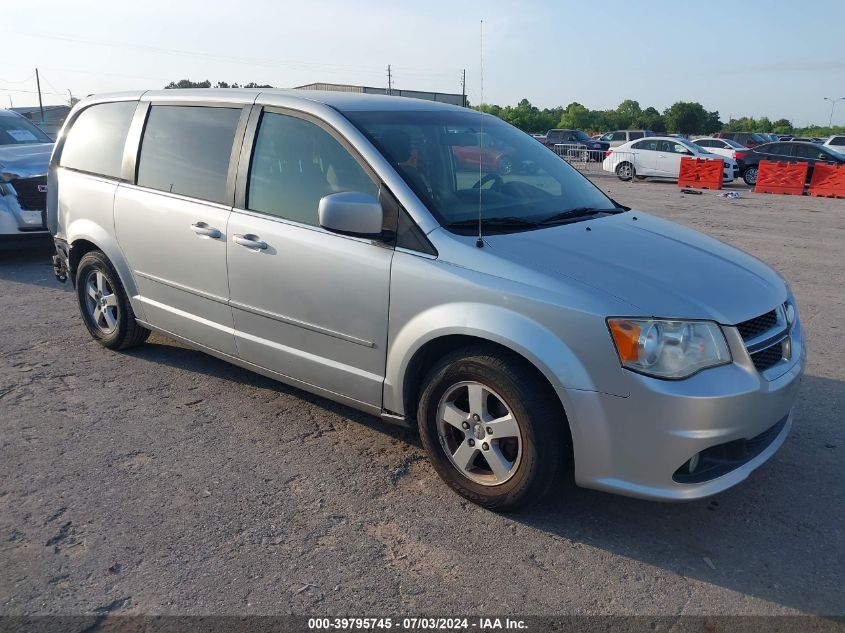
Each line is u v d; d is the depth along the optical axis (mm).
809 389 4883
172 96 4789
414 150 3793
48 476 3672
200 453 3934
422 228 3424
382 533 3230
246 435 4152
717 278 3309
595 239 3570
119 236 4961
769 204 16766
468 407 3422
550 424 3117
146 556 3039
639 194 19125
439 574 2959
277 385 4887
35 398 4637
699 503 3498
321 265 3736
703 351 2965
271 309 4047
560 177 4430
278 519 3322
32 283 7703
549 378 3025
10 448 3965
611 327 2926
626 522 3340
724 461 3094
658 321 2928
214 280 4332
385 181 3564
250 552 3076
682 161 21828
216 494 3525
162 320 4848
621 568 3012
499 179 4016
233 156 4254
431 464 3742
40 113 47500
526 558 3068
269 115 4152
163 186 4668
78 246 5461
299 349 3988
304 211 3883
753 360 3105
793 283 8125
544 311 3041
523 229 3576
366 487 3609
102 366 5211
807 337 6047
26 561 2996
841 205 16656
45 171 8422
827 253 10055
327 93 4332
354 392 3793
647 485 2988
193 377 5016
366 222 3367
